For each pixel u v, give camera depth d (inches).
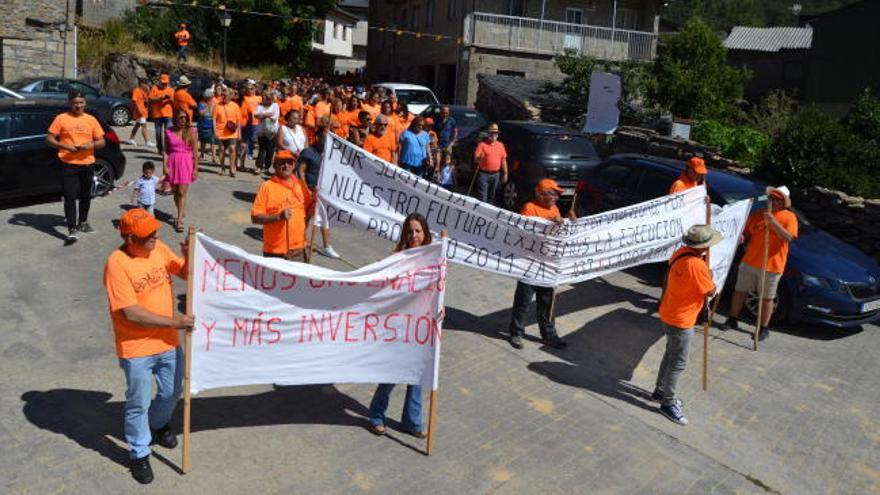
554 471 215.8
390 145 429.7
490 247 295.7
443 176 519.8
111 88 1068.5
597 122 733.3
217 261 195.2
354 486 196.5
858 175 497.7
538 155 521.3
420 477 204.1
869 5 1184.8
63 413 218.8
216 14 1322.6
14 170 411.8
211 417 224.4
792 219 330.0
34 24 927.0
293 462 204.5
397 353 214.8
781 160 521.7
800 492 224.1
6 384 234.1
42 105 430.0
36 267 338.0
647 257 333.1
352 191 306.3
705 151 603.8
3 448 199.0
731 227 327.3
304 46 1438.2
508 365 285.6
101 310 297.0
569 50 974.4
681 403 270.7
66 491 182.9
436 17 1304.1
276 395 242.2
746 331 355.9
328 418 230.5
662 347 320.5
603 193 441.4
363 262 380.2
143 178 390.0
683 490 215.3
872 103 569.3
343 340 211.5
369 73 1706.4
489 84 1006.4
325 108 566.3
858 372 318.0
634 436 243.0
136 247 179.0
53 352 258.8
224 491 188.7
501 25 1136.2
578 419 249.4
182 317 184.9
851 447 254.4
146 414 187.3
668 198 334.0
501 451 223.0
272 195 275.0
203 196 479.2
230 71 1227.9
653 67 951.6
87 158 371.9
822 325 374.0
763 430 259.8
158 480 190.5
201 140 598.9
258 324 201.9
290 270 202.5
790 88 1545.3
